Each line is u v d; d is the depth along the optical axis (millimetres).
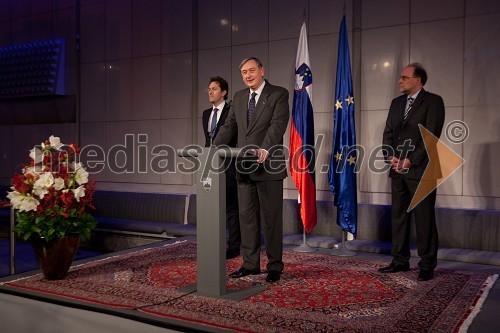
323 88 5348
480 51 4586
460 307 2816
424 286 3279
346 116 4570
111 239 6109
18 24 7793
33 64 7441
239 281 3406
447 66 4730
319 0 5348
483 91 4586
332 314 2713
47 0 7469
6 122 7895
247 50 5820
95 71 7059
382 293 3123
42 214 3436
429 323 2553
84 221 3584
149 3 6535
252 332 2459
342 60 4621
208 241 3035
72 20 7242
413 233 4668
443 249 4383
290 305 2873
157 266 3947
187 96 6273
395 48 4965
